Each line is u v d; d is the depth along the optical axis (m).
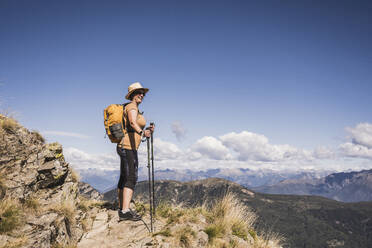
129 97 6.23
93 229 5.82
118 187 6.65
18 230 4.29
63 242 4.78
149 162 6.34
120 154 6.10
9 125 6.60
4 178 5.29
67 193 6.34
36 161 6.27
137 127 5.81
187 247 5.55
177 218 6.74
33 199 5.40
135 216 6.24
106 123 6.07
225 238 6.68
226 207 7.83
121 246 5.21
